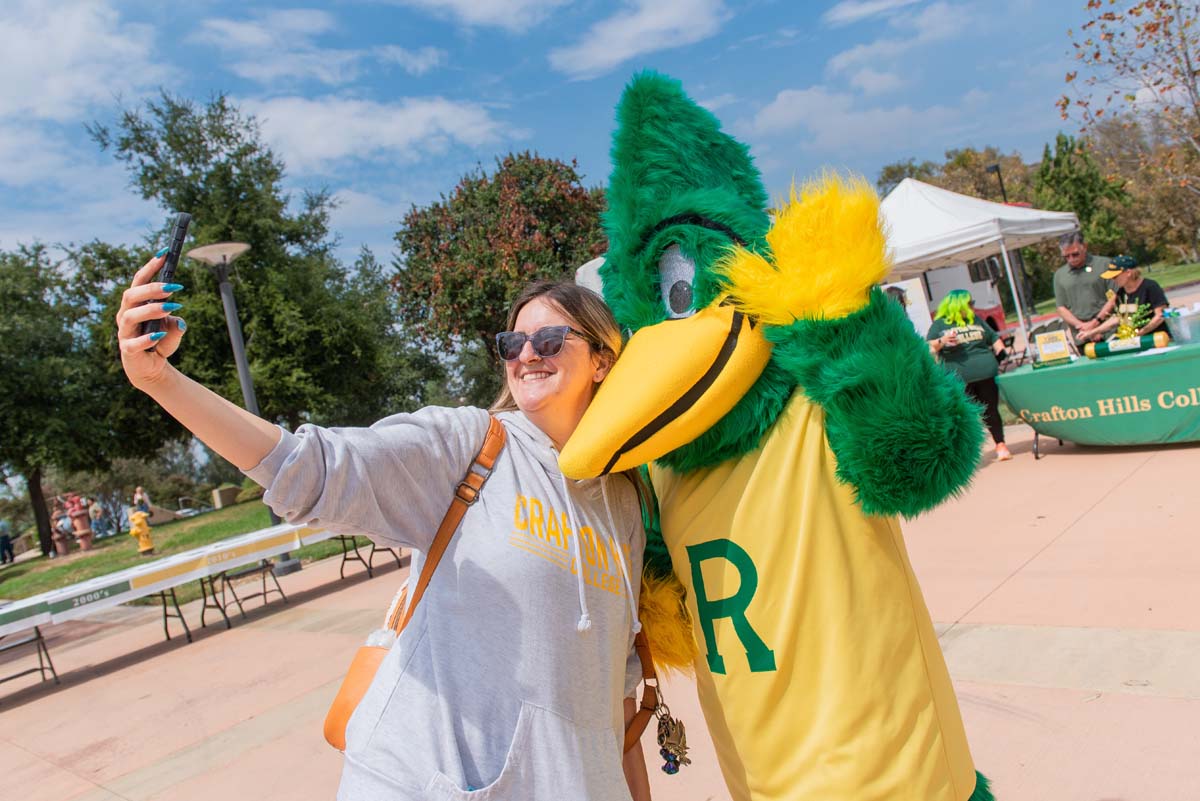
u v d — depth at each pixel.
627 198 1.81
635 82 1.79
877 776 1.56
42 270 26.83
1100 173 38.56
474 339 18.11
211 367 25.80
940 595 4.26
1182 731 2.60
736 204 1.71
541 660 1.46
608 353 1.77
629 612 1.64
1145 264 46.56
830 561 1.58
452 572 1.49
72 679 6.84
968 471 1.52
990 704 3.04
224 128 26.78
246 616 7.83
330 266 29.17
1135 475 5.75
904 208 13.00
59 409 25.72
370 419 32.06
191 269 26.33
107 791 4.14
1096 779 2.47
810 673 1.60
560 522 1.54
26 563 24.47
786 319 1.54
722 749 1.78
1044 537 4.84
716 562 1.68
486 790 1.39
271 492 1.38
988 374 7.11
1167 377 6.12
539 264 16.56
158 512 27.69
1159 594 3.65
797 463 1.61
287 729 4.48
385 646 1.70
